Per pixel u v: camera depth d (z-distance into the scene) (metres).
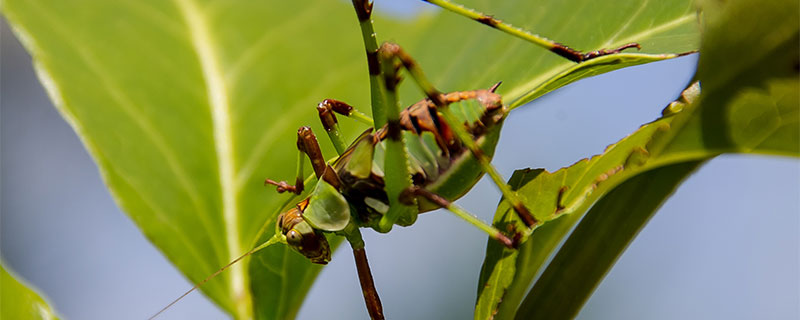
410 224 0.27
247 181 0.27
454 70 0.27
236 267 0.27
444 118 0.26
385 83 0.26
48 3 0.28
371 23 0.26
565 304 0.25
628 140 0.24
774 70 0.24
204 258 0.27
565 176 0.25
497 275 0.25
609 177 0.24
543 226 0.25
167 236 0.27
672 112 0.24
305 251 0.26
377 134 0.26
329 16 0.29
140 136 0.27
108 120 0.27
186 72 0.28
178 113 0.27
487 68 0.27
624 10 0.26
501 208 0.25
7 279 0.25
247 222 0.27
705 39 0.24
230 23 0.29
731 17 0.24
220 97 0.28
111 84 0.28
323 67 0.28
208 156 0.27
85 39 0.28
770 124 0.24
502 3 0.27
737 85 0.24
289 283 0.26
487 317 0.25
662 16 0.26
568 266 0.25
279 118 0.28
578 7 0.27
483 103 0.26
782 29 0.24
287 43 0.28
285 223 0.26
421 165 0.26
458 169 0.26
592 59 0.26
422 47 0.28
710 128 0.24
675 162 0.24
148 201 0.27
